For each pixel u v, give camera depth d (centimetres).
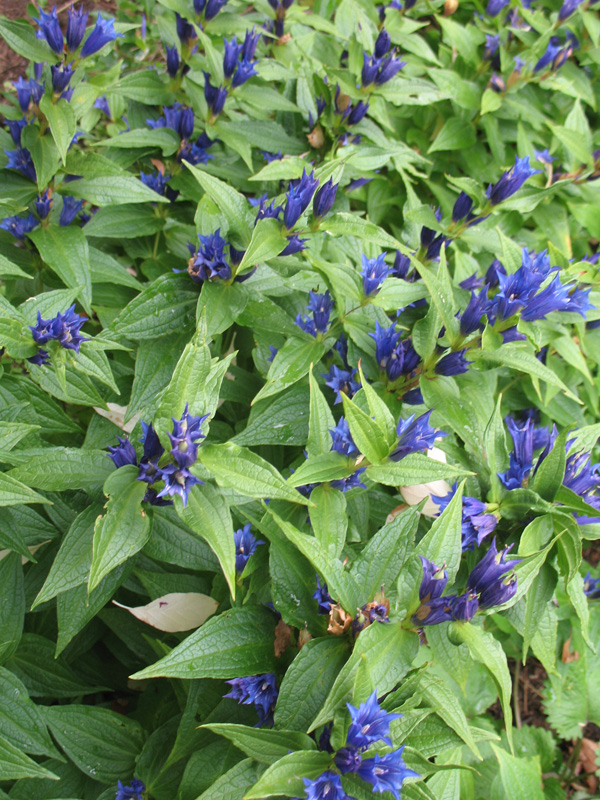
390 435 67
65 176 82
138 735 74
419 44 110
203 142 90
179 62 90
